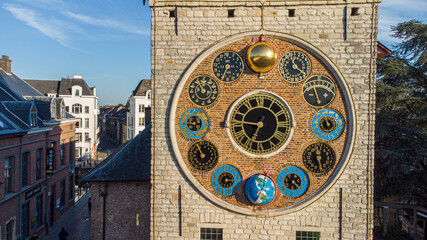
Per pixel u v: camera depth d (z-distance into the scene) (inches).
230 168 480.4
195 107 480.4
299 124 475.8
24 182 902.4
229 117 475.8
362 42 464.1
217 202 475.2
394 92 847.1
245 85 477.4
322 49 469.1
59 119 1173.1
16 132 810.8
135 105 2593.5
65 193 1226.0
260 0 468.4
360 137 467.5
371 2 459.5
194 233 484.1
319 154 474.6
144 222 603.5
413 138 872.9
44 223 1003.3
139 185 605.0
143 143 653.9
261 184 461.4
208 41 476.1
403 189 874.8
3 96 997.2
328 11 466.9
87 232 996.6
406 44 941.2
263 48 455.8
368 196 466.0
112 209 604.4
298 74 474.9
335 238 474.0
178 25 474.9
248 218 479.2
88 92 2652.6
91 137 2637.8
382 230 868.6
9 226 810.8
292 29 469.4
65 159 1228.5
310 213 474.9
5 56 1274.6
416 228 877.8
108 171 609.6
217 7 472.7
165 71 478.9
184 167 476.1
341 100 472.7
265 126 477.1
